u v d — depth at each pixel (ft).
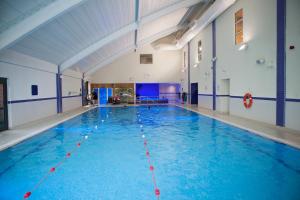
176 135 23.35
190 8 45.01
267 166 13.94
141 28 44.83
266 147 17.99
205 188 10.96
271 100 25.62
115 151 17.65
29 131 23.88
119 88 71.77
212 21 43.96
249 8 29.96
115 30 37.14
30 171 13.46
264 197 9.98
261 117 27.76
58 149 18.33
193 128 27.04
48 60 35.06
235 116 34.19
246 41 30.91
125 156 16.30
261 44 27.32
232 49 35.55
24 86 28.58
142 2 30.35
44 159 15.75
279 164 14.28
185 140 21.09
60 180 12.07
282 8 23.25
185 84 67.36
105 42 38.32
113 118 36.50
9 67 25.18
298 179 11.93
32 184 11.60
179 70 72.74
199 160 15.25
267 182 11.61
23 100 28.32
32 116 30.89
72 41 32.53
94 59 52.65
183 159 15.49
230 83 36.42
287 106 23.12
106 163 14.79
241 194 10.30
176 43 68.28
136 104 65.36
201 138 21.83
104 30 34.76
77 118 36.32
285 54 23.06
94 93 71.05
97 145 19.52
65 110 45.52
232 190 10.71
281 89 23.75
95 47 38.52
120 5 28.35
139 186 11.23
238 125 25.57
